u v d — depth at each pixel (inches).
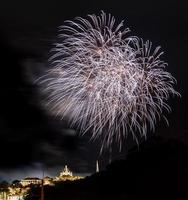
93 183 4072.3
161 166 3890.3
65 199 4040.4
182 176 3649.1
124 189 3700.8
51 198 4271.7
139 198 3467.0
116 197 3622.0
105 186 3892.7
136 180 3789.4
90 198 3816.4
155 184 3599.9
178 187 3491.6
